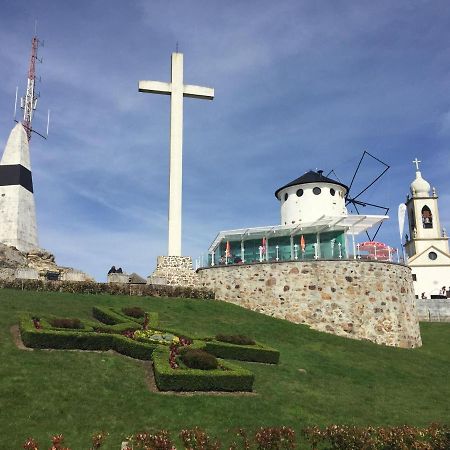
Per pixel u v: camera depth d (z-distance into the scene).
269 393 20.66
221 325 31.05
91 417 16.44
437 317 47.94
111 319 27.16
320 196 44.53
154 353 21.33
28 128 62.88
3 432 14.77
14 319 24.81
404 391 24.25
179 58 39.88
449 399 23.70
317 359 27.45
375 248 36.69
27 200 52.47
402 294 35.56
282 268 36.06
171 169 38.38
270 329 31.97
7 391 17.08
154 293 35.41
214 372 19.81
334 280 34.78
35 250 47.88
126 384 19.12
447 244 76.19
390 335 33.69
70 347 21.69
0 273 33.84
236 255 40.50
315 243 38.28
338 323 33.75
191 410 17.66
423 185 80.56
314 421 18.47
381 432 16.61
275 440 15.59
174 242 37.88
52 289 33.25
